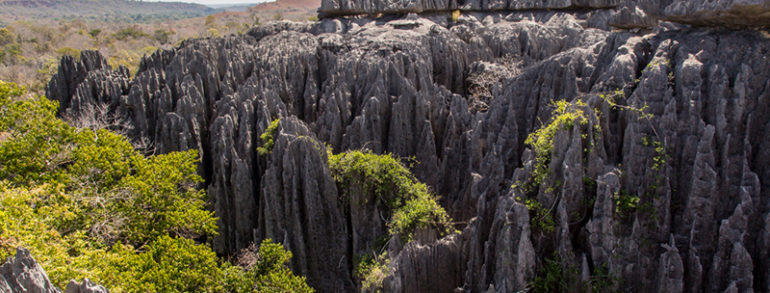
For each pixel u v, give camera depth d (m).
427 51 54.06
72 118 52.19
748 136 23.14
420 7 65.88
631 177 24.11
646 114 24.83
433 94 45.91
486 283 25.27
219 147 41.44
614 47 32.06
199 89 51.88
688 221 23.11
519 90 36.00
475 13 69.38
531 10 66.69
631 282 23.16
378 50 54.31
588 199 24.34
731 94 23.81
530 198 25.36
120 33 194.50
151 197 28.06
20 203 22.41
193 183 42.66
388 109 44.59
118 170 29.03
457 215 34.72
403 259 26.92
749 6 23.69
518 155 34.09
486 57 56.53
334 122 44.72
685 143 23.84
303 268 35.62
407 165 42.53
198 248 25.78
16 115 27.94
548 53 56.06
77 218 25.50
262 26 73.50
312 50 57.34
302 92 53.47
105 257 22.64
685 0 27.67
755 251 21.80
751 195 22.22
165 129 47.03
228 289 26.02
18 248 14.23
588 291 23.02
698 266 22.19
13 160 26.89
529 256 23.50
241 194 38.94
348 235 36.62
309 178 34.53
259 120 43.91
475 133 36.03
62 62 59.28
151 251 25.38
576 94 32.47
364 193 35.72
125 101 52.06
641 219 23.50
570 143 24.58
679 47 26.88
